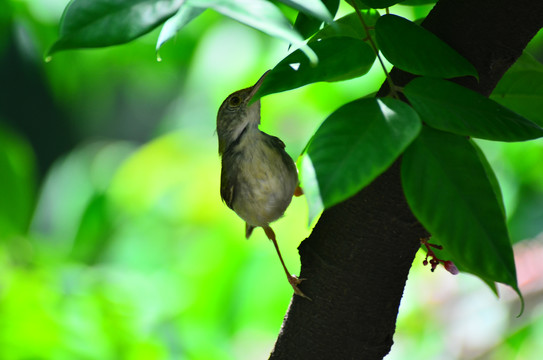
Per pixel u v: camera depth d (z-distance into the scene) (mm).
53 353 1863
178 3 1575
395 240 1638
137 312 1906
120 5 1576
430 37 1614
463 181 1593
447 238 1592
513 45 1636
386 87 1641
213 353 1911
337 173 1578
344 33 1656
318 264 1648
